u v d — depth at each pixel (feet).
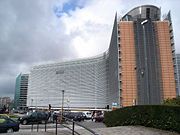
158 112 36.24
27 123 76.95
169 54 194.29
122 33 200.34
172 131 31.96
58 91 348.38
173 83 186.29
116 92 199.52
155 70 189.37
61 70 353.92
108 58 274.57
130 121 45.52
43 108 361.71
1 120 47.73
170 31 204.33
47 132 38.70
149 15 235.20
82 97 315.17
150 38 198.49
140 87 185.16
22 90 500.74
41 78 381.60
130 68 191.01
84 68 323.57
